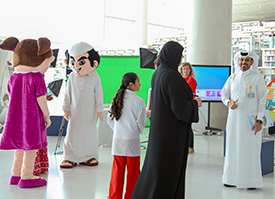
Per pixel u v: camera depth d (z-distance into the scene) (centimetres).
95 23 1773
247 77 408
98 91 532
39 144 399
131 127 342
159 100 279
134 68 749
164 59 285
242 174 407
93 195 379
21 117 396
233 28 1931
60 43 1659
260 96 403
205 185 429
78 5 1705
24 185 403
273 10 2105
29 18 1584
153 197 276
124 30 2128
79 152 521
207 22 898
